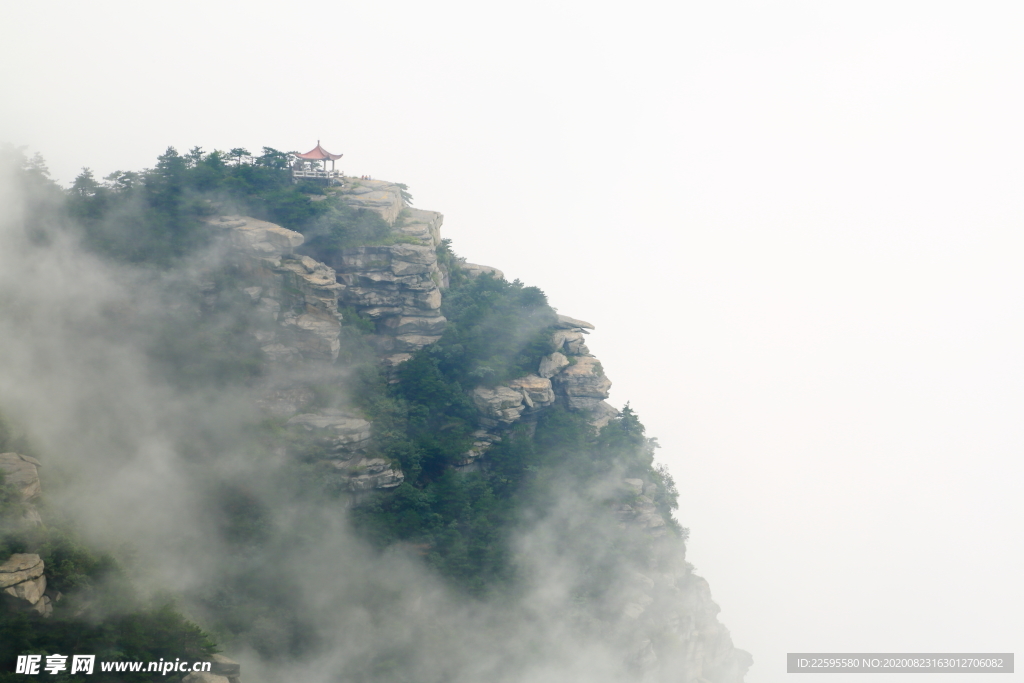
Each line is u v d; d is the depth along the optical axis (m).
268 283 114.00
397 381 122.38
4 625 56.31
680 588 133.25
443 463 115.75
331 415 109.31
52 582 63.19
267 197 124.81
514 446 121.25
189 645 65.00
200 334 109.75
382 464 108.00
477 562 106.00
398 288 124.88
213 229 117.06
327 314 114.50
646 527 127.19
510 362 131.00
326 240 124.44
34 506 70.00
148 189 120.69
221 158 134.00
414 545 104.25
